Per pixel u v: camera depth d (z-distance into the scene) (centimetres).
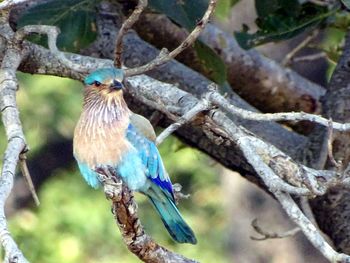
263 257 1897
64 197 2614
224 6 1171
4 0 935
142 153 884
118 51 950
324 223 1111
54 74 1004
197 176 2634
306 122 1270
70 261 2467
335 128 822
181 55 1234
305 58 1281
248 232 1898
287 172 835
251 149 830
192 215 2645
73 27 1079
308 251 1873
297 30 1106
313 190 808
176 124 876
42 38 1050
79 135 888
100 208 2595
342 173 830
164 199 893
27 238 2488
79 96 2639
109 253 2527
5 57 955
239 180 1906
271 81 1298
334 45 1273
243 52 1284
